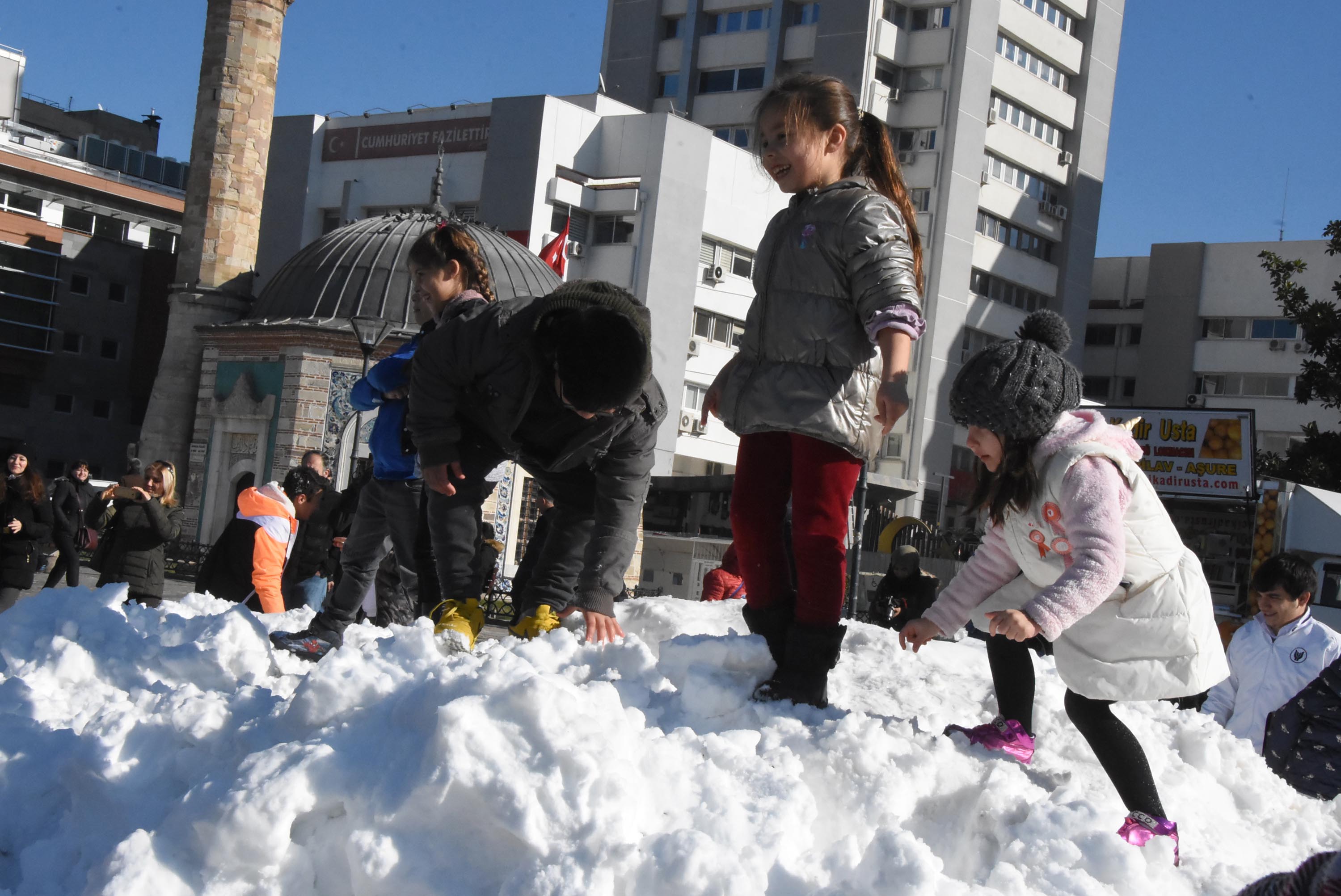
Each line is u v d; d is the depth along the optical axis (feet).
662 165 141.28
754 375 13.98
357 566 17.53
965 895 9.36
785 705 13.08
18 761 11.30
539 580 16.20
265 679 14.52
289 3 127.24
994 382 11.94
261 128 124.57
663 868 8.90
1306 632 20.79
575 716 9.99
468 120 149.59
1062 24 184.55
